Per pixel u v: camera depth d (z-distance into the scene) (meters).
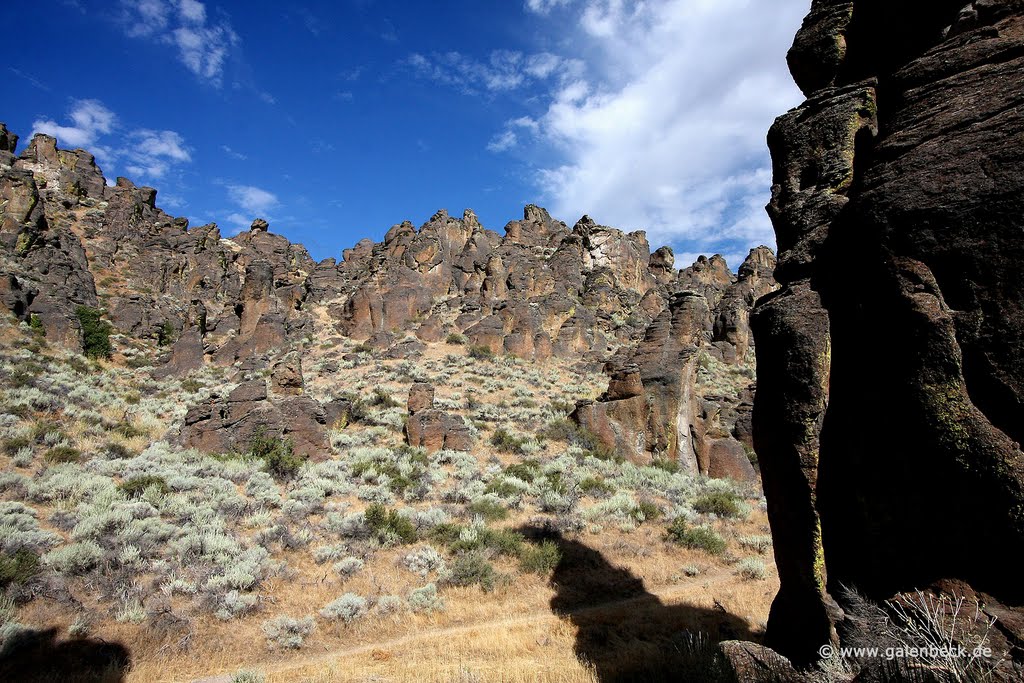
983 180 5.70
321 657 10.81
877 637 5.72
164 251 70.06
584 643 11.45
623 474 28.19
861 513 6.49
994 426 5.29
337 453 27.50
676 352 34.75
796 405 7.28
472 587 14.41
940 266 5.87
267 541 15.66
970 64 6.33
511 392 43.00
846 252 7.14
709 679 7.90
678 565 17.41
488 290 64.88
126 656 10.01
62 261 48.00
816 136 8.29
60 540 13.33
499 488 23.52
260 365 49.28
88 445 22.45
